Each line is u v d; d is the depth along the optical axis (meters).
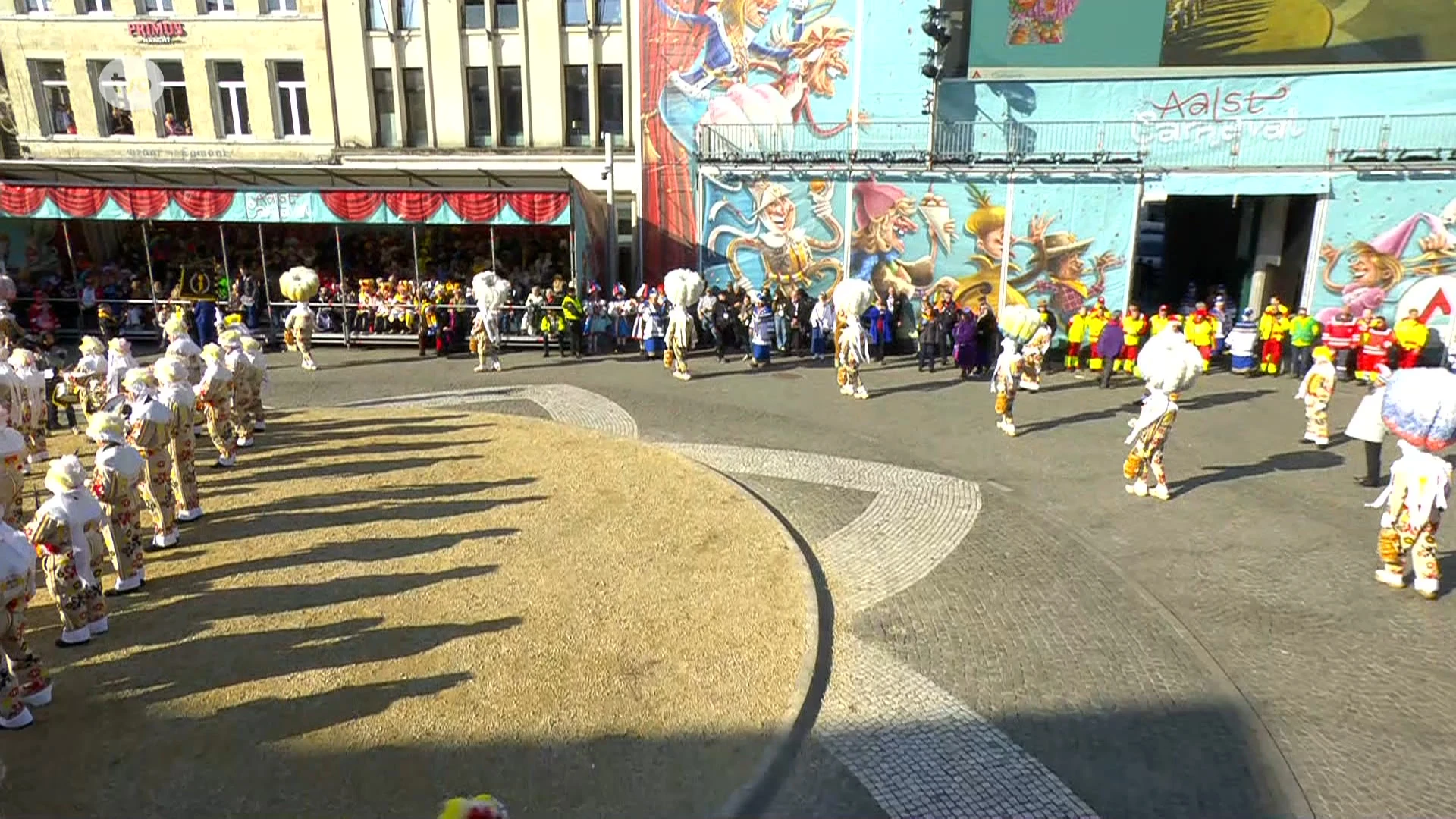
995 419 16.64
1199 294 28.59
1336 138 20.66
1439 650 8.09
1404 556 9.41
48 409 15.47
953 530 10.95
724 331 22.42
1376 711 7.11
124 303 24.66
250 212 23.12
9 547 6.44
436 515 11.02
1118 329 19.25
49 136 29.02
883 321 22.03
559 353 23.45
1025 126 22.89
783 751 6.38
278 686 7.07
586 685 7.14
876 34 23.31
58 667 7.37
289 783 5.91
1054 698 7.23
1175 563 10.03
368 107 27.97
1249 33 22.42
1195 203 28.62
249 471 12.82
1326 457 14.19
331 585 8.99
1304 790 6.15
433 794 5.82
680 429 15.69
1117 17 23.06
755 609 8.52
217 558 9.67
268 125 28.42
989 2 23.69
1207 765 6.39
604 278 27.09
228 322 15.03
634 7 26.09
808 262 23.70
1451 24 21.53
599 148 27.70
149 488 9.73
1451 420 8.80
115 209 23.19
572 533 10.43
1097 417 16.80
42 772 6.00
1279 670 7.75
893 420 16.45
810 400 18.08
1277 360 20.78
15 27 28.08
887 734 6.70
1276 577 9.65
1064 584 9.40
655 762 6.20
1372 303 20.67
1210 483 12.89
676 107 25.20
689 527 10.64
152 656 7.55
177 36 27.83
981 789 6.09
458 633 7.98
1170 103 21.83
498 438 14.64
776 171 23.33
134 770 6.02
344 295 23.84
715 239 24.38
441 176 22.89
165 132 28.84
